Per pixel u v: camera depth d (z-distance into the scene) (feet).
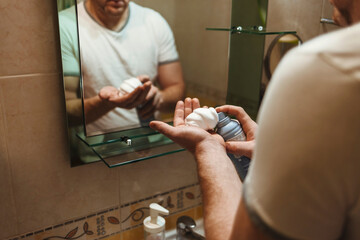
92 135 3.14
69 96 2.95
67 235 3.35
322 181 1.01
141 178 3.65
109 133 3.22
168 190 3.90
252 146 2.22
